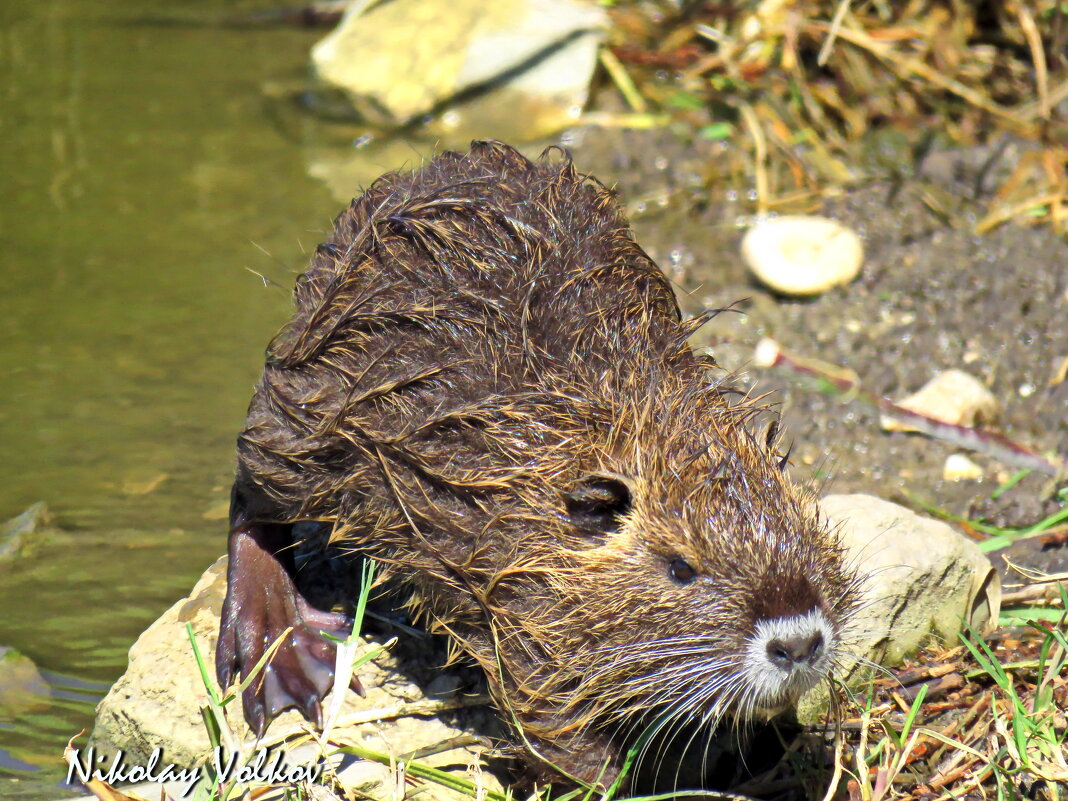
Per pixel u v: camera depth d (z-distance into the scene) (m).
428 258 6.04
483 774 5.82
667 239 11.01
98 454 8.59
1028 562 7.46
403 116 13.36
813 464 8.45
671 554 5.30
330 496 6.06
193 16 16.47
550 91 13.16
